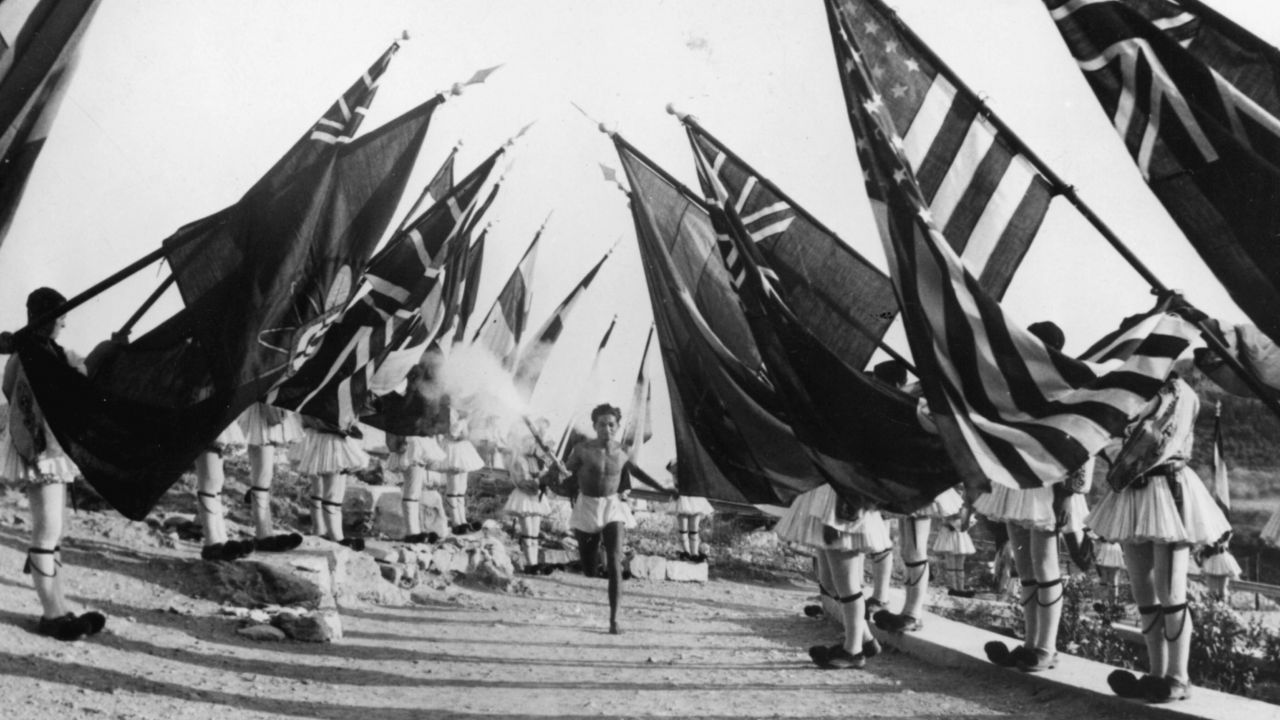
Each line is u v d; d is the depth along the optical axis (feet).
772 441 29.22
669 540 55.88
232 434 30.17
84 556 27.94
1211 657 30.35
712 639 32.96
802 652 30.99
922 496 23.95
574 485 35.81
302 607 28.55
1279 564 48.01
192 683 20.89
